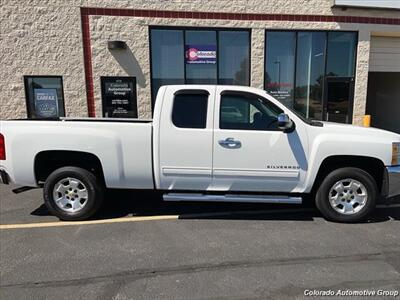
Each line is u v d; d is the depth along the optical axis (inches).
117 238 169.3
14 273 135.8
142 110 434.6
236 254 151.7
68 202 193.2
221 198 188.7
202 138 184.2
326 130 187.2
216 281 129.6
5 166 187.3
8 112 419.8
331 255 150.8
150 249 156.9
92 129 185.9
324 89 464.4
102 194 194.9
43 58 414.3
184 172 187.6
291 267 140.0
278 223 189.6
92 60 419.8
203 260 146.1
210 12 427.5
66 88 420.2
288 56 450.6
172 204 222.2
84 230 179.6
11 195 243.8
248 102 186.2
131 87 429.1
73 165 194.2
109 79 425.1
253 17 434.3
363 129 191.3
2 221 193.0
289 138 184.2
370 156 184.1
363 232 177.3
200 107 185.6
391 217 200.1
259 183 188.9
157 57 433.7
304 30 446.0
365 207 188.4
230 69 444.5
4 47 409.4
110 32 417.1
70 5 408.2
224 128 185.2
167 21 422.9
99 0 411.2
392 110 603.2
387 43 501.0
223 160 185.6
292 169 186.1
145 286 126.3
